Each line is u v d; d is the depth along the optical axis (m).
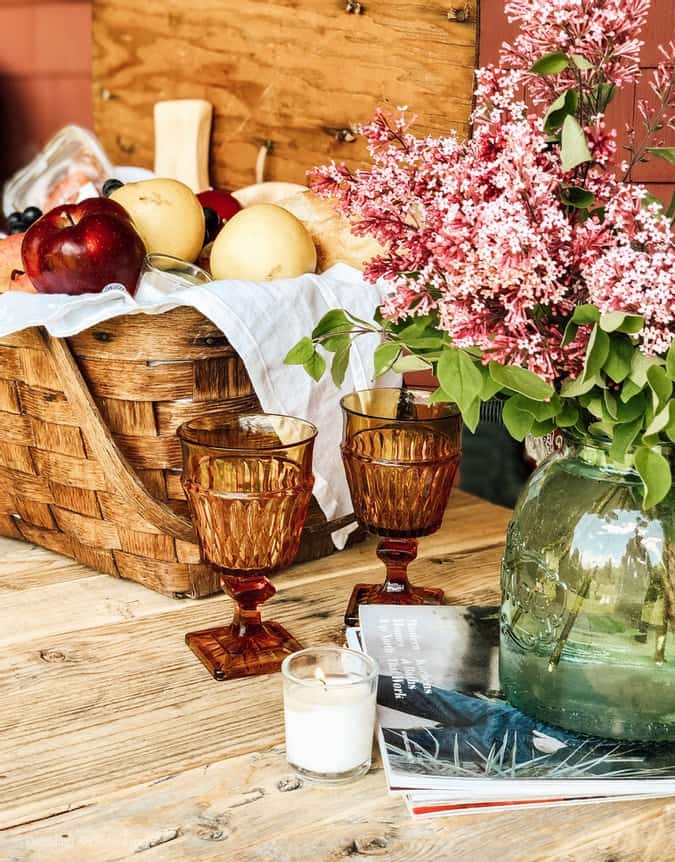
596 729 0.66
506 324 0.59
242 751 0.69
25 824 0.60
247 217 1.01
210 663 0.79
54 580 0.96
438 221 0.60
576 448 0.67
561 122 0.59
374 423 0.83
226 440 0.80
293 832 0.60
